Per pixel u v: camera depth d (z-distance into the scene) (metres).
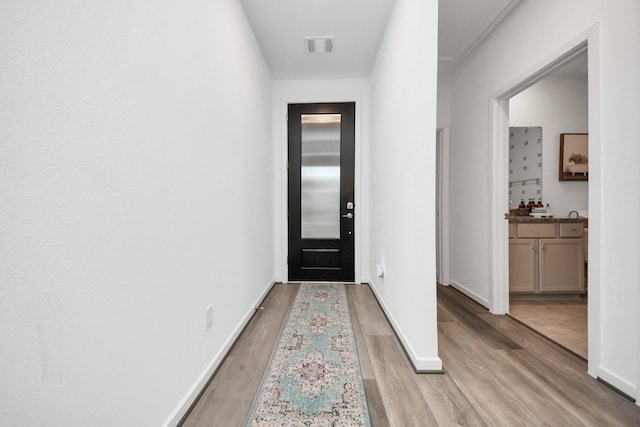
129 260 0.93
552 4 1.99
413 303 1.73
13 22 0.60
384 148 2.59
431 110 1.65
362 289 3.33
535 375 1.62
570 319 2.50
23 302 0.62
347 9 2.29
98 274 0.81
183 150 1.28
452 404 1.37
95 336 0.79
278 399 1.40
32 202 0.63
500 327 2.32
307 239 3.62
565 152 3.49
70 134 0.72
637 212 1.42
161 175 1.11
